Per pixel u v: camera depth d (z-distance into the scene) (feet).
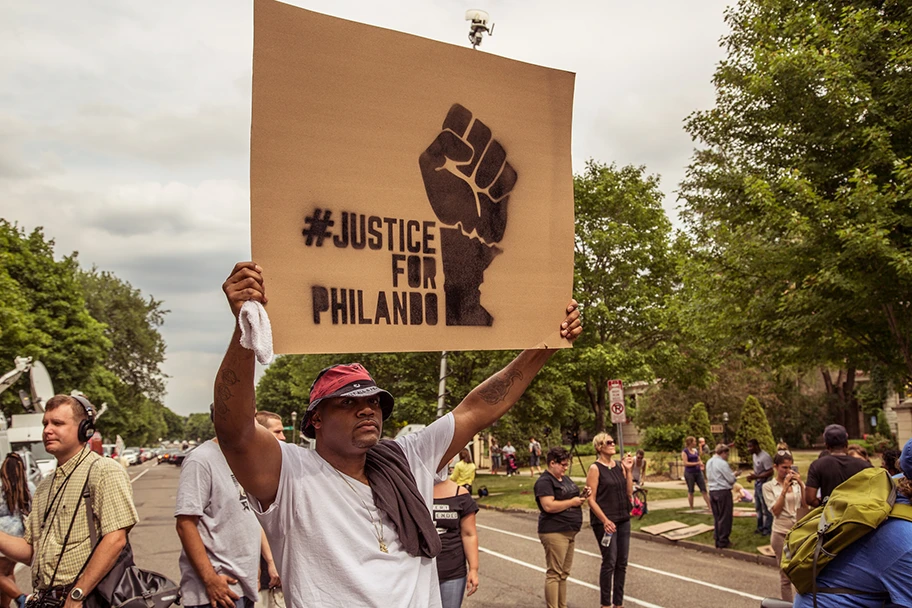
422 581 7.95
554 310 9.46
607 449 26.43
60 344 138.00
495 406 9.57
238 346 7.07
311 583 7.46
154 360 212.23
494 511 71.31
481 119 9.21
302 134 8.00
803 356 42.24
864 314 37.11
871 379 139.13
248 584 13.92
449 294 8.72
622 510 26.23
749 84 39.09
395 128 8.58
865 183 32.91
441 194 8.80
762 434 91.61
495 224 9.18
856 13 35.19
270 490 7.64
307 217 7.93
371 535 7.75
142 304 215.10
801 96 37.01
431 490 8.96
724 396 120.78
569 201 9.75
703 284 42.98
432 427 9.36
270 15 7.91
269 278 7.67
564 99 9.84
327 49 8.21
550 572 24.21
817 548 10.28
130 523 12.12
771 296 38.78
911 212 34.12
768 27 39.68
